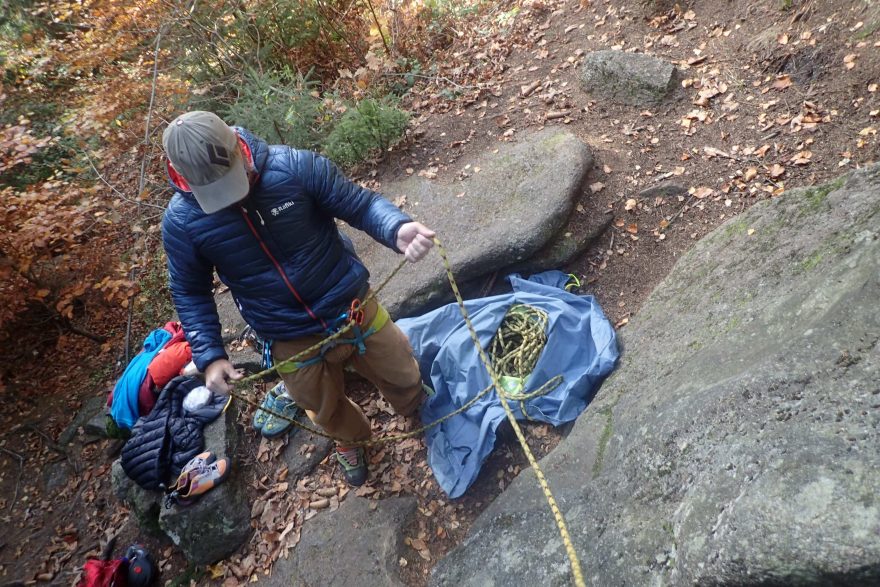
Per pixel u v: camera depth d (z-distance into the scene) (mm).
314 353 2574
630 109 4695
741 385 2113
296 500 3434
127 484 3672
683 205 4016
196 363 2316
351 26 6434
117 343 4844
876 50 3951
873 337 1917
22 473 4258
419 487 3328
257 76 5488
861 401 1748
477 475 3240
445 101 5504
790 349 2094
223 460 3445
